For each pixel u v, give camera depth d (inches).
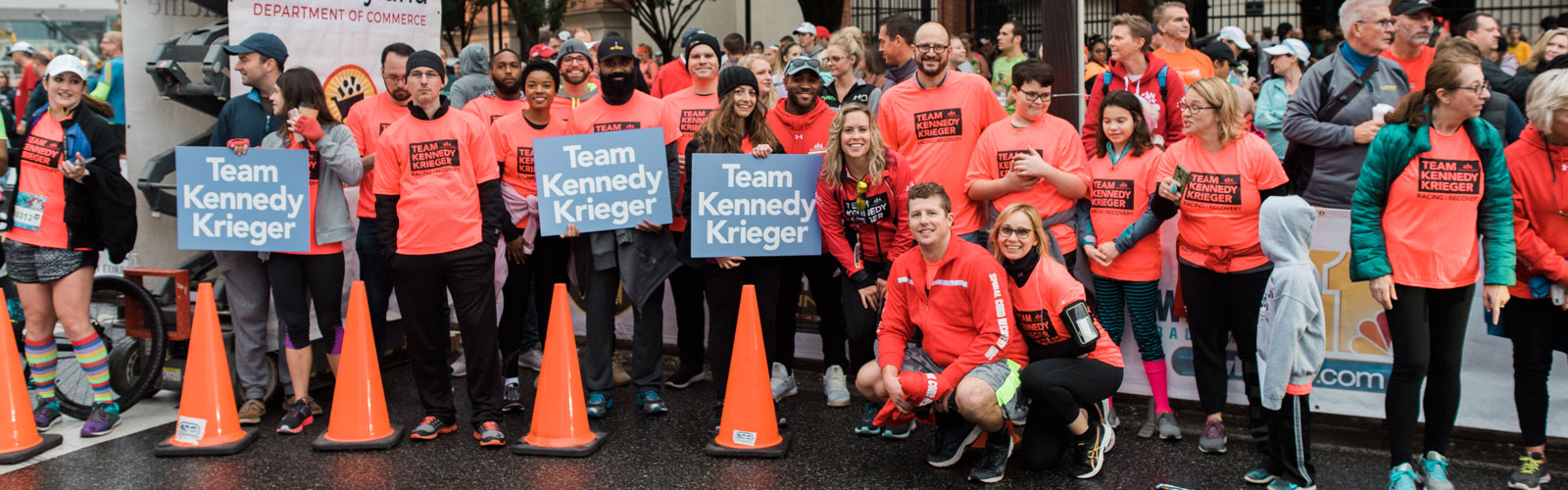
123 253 208.1
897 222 195.5
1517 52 442.0
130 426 210.7
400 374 248.2
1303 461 163.2
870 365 184.1
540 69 213.9
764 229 198.7
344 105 249.6
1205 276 184.7
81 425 211.3
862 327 197.3
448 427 204.5
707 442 198.5
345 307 231.8
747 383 191.3
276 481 179.8
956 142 209.3
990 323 169.6
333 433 197.6
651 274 208.8
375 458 191.6
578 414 195.3
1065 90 212.5
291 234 200.5
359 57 251.6
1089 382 169.2
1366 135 192.9
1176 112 223.8
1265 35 506.9
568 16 777.6
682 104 233.6
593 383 211.2
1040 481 175.3
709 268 202.7
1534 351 168.1
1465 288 162.2
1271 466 168.1
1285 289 156.4
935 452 185.3
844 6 581.6
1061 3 210.7
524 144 219.6
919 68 211.0
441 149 192.1
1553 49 237.0
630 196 203.9
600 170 204.1
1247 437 194.2
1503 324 175.2
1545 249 162.9
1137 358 205.6
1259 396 185.8
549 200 205.0
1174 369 203.2
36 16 619.8
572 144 203.8
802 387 236.2
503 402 208.4
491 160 199.0
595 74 308.5
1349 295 189.5
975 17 650.2
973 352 171.2
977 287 170.2
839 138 190.7
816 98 215.8
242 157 199.8
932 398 171.6
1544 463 171.3
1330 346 192.1
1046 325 170.4
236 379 217.8
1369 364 189.8
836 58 239.9
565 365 194.9
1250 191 178.9
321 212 203.5
